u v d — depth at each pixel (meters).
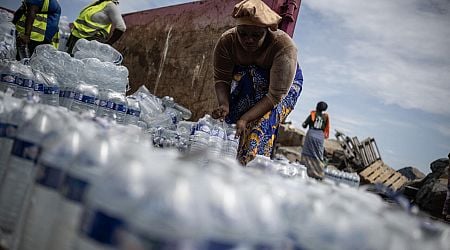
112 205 0.88
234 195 0.94
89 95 3.50
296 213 1.14
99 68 4.43
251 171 1.39
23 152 1.33
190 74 6.34
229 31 3.46
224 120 3.59
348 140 14.55
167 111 5.39
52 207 1.12
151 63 7.31
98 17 5.57
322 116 10.42
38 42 5.26
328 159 14.26
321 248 1.06
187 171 0.90
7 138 1.50
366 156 14.46
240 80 3.55
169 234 0.82
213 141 3.27
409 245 1.12
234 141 3.34
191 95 6.22
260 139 3.45
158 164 0.93
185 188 0.87
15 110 1.55
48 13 5.27
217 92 3.59
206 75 6.05
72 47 5.61
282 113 3.63
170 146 3.93
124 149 1.09
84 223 0.93
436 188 10.28
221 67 3.55
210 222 0.88
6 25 5.14
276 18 3.15
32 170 1.32
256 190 1.04
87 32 5.56
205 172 0.97
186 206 0.85
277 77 3.23
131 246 0.82
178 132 4.52
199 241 0.85
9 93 2.10
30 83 3.05
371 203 1.31
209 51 6.11
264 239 0.97
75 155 1.13
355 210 1.13
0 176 1.48
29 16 5.10
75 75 4.28
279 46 3.26
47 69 4.20
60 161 1.13
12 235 1.27
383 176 13.84
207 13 6.33
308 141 10.41
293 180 1.57
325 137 10.49
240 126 3.25
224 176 0.98
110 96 3.65
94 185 0.96
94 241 0.89
